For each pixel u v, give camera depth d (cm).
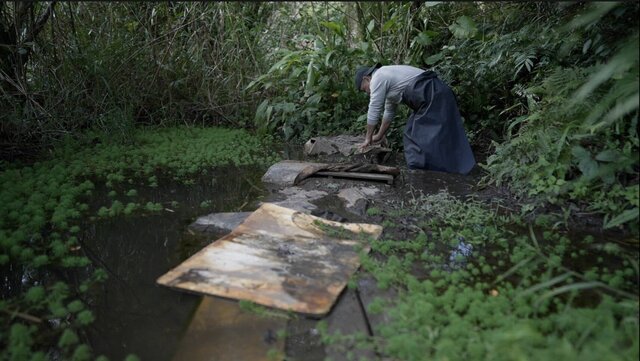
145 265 310
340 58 683
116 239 347
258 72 731
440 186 455
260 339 229
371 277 281
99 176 474
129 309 263
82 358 218
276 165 498
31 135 533
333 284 268
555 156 393
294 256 299
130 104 639
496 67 561
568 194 385
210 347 225
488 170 485
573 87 399
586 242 327
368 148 552
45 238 339
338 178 477
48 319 252
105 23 640
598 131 379
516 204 401
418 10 694
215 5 713
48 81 561
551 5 488
